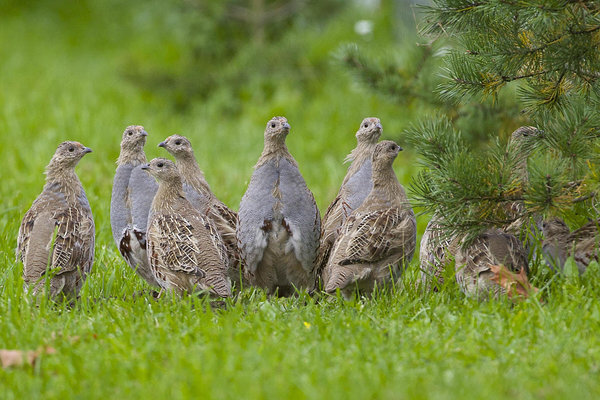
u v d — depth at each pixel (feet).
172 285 34.09
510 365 25.13
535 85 33.78
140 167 36.83
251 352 25.22
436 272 36.19
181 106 92.43
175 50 114.62
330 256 36.47
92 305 33.09
